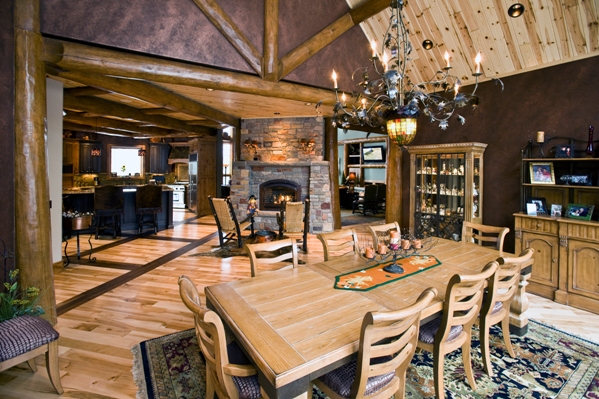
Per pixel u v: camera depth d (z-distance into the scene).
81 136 9.82
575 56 3.71
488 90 4.61
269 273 2.36
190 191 10.63
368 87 2.55
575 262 3.38
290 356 1.32
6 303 2.28
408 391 2.09
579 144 3.72
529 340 2.74
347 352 1.39
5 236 2.63
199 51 3.70
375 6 4.51
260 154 7.43
